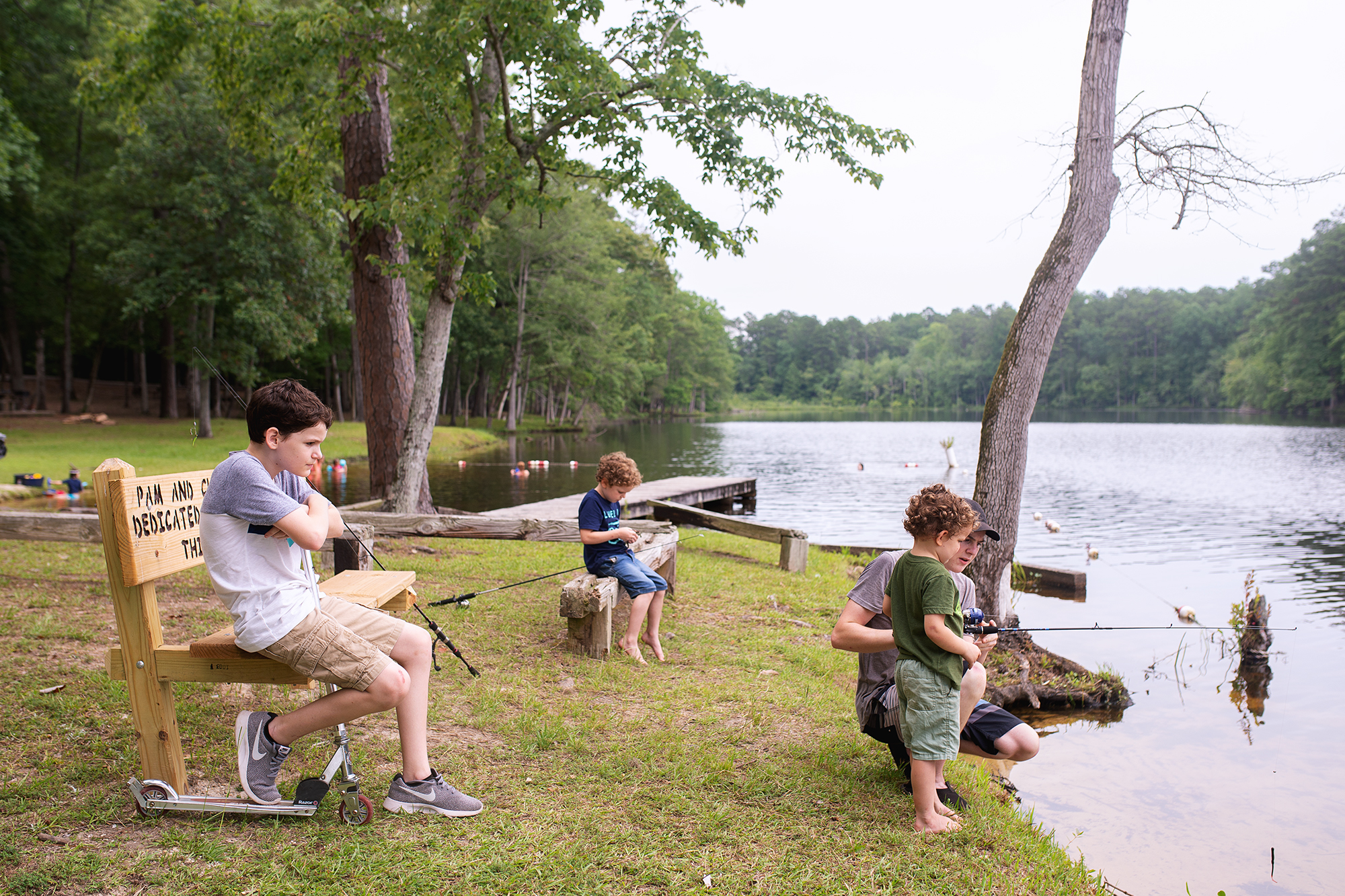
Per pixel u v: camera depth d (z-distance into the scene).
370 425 10.97
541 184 9.67
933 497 3.12
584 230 40.06
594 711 4.13
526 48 8.48
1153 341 110.75
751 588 7.54
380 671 2.71
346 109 9.35
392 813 2.93
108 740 3.42
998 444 6.30
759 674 4.99
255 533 2.62
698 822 3.05
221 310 26.03
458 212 9.05
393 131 12.41
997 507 6.34
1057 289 6.10
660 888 2.61
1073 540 13.05
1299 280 72.88
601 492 5.26
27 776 3.08
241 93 11.04
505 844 2.79
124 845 2.66
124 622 2.78
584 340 42.34
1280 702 5.98
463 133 9.73
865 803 3.28
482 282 9.02
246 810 2.83
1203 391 102.56
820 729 4.10
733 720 4.17
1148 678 6.55
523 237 38.97
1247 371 82.31
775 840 2.96
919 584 3.08
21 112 25.09
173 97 21.89
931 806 3.09
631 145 9.24
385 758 3.41
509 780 3.29
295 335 24.58
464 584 6.88
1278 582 9.98
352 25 8.56
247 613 2.60
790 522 14.84
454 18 8.26
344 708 2.75
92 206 26.38
